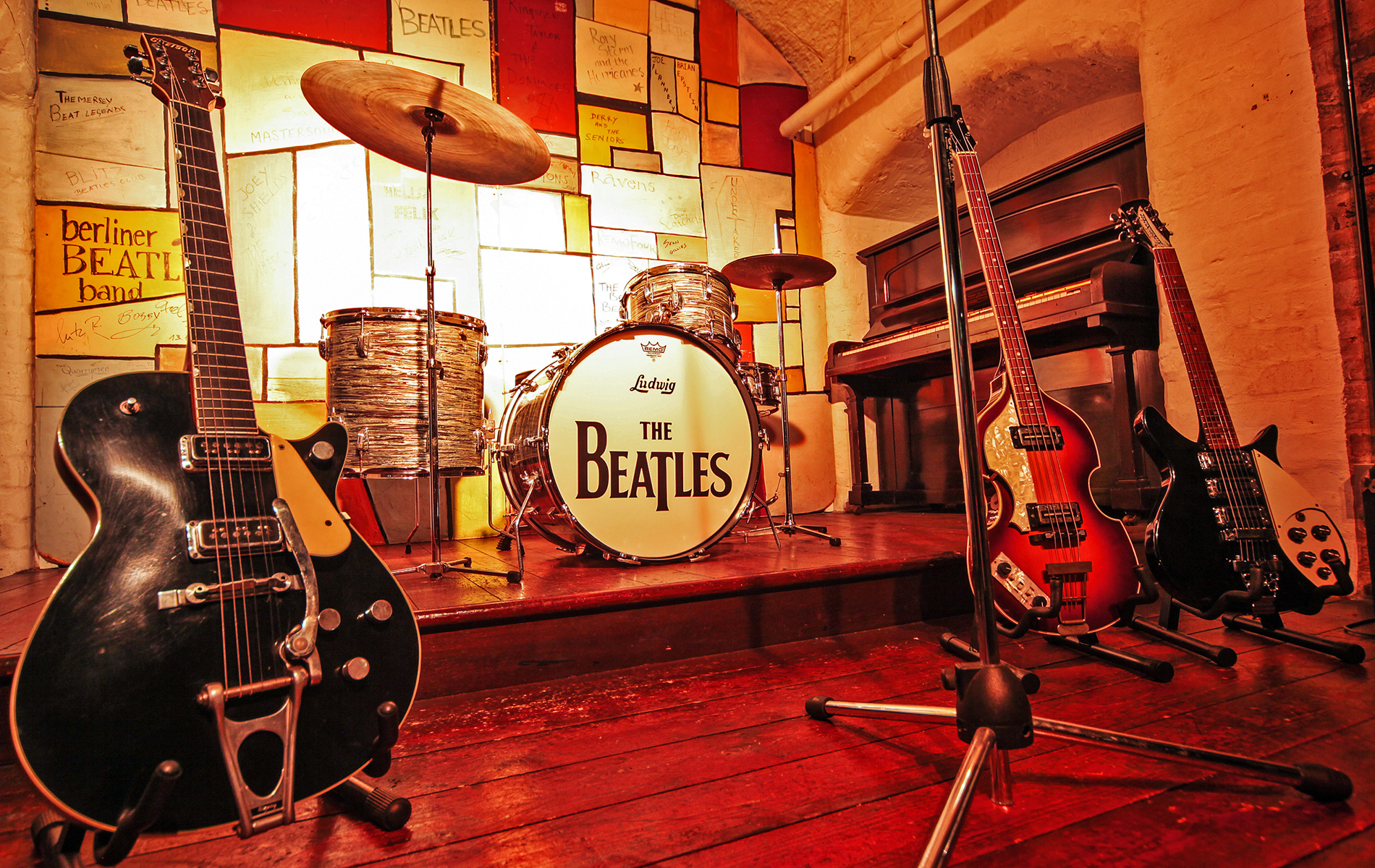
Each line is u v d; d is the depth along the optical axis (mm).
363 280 3082
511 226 3371
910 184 4129
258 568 896
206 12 2908
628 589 1712
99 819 743
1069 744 1189
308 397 2973
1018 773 1087
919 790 1049
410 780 1131
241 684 843
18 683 726
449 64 3303
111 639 785
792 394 4043
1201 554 1628
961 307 979
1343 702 1322
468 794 1077
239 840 959
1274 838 889
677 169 3828
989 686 913
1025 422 1625
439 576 2014
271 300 2941
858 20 3791
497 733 1319
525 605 1594
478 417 2570
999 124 3707
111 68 2768
